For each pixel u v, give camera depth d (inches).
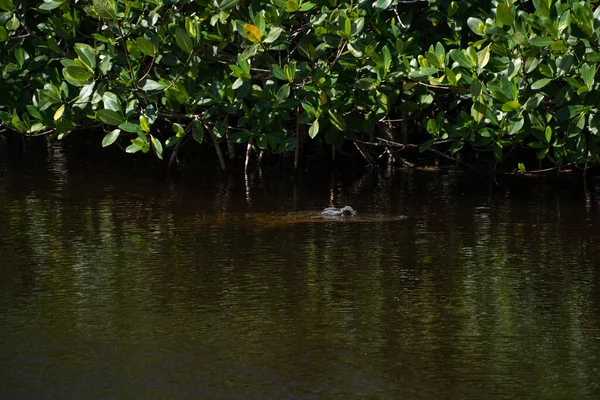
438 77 519.8
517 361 266.5
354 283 341.1
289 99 534.6
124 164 618.5
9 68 555.5
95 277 346.0
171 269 357.4
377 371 258.8
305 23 550.3
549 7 466.9
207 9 517.7
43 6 517.7
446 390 246.8
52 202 484.1
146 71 532.1
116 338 282.8
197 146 689.0
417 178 587.8
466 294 329.1
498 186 556.1
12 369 258.5
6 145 693.9
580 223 444.8
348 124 562.3
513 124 497.0
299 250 389.4
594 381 252.7
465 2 543.2
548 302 320.5
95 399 239.8
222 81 540.4
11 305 313.1
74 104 528.7
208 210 469.4
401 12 569.9
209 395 242.7
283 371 258.7
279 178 579.5
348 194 523.5
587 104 480.4
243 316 303.6
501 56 497.4
